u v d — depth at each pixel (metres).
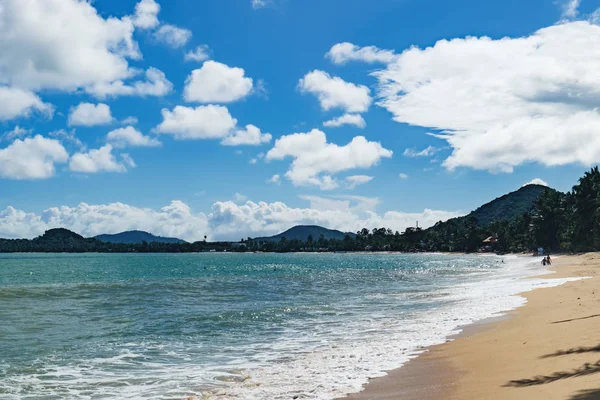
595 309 21.02
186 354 17.22
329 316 26.14
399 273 78.38
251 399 11.07
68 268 113.25
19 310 30.45
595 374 10.14
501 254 178.00
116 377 13.95
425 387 11.20
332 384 12.08
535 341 15.12
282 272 90.12
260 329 22.45
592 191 103.12
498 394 9.77
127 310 30.36
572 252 115.81
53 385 13.16
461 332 18.88
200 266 128.75
